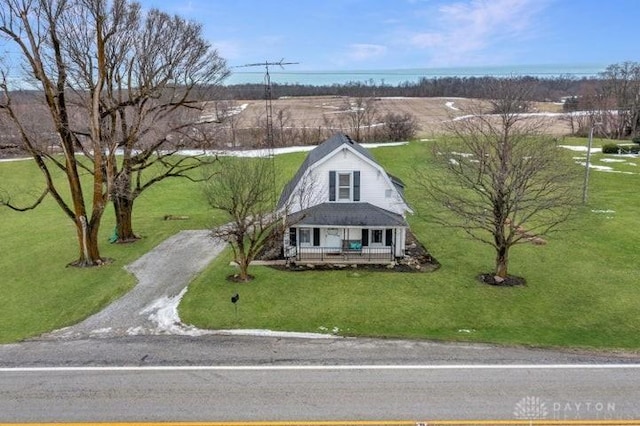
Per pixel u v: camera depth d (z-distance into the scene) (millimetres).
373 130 66625
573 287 19688
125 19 24734
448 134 47312
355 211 23047
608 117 73812
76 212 22500
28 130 22047
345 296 18375
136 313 17109
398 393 11398
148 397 11344
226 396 11352
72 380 12195
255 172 27109
